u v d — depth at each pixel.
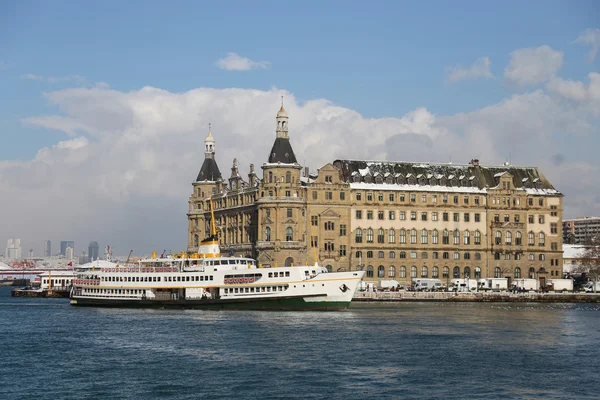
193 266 171.12
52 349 107.88
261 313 158.50
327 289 162.00
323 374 89.19
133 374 89.56
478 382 85.62
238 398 78.50
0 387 83.50
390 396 79.38
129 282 175.25
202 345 110.31
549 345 111.88
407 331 126.81
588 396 80.25
